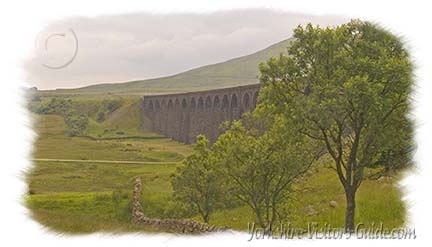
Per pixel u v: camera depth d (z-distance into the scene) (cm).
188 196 3212
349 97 2131
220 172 2928
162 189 4012
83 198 3666
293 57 2372
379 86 2117
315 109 2228
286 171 2636
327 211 2680
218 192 3056
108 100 11775
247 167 2653
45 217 1925
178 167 3306
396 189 2211
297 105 2297
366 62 2161
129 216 3553
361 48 2217
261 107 2581
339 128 2258
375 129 2208
